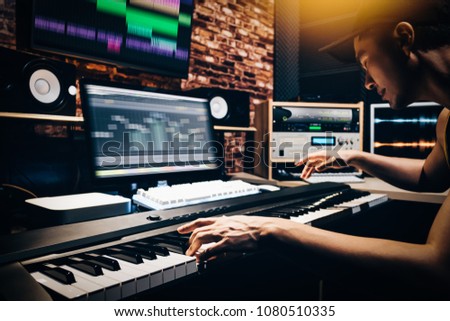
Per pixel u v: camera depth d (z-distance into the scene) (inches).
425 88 30.3
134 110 50.0
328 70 122.0
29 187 53.1
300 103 86.6
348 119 88.8
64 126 65.4
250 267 62.0
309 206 45.2
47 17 61.0
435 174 48.1
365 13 30.8
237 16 104.5
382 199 59.4
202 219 28.7
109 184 44.5
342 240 25.5
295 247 25.2
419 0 28.3
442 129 44.3
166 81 85.1
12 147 52.3
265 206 43.1
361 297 74.5
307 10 125.7
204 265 26.2
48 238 25.3
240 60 105.9
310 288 74.5
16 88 46.8
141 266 23.5
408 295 23.8
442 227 24.7
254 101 111.3
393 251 24.3
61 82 51.9
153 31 76.3
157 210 36.1
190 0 82.8
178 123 55.9
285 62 121.3
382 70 30.8
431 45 28.4
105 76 73.4
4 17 59.3
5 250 22.3
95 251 25.7
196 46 92.9
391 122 92.2
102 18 67.7
